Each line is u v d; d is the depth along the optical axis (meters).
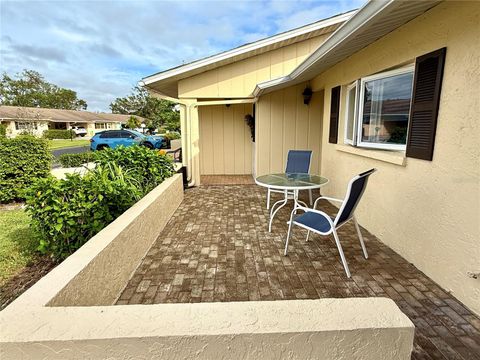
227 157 9.08
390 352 1.30
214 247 3.48
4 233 4.18
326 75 5.72
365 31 2.99
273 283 2.67
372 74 3.87
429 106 2.63
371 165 3.83
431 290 2.51
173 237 3.82
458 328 2.03
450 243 2.42
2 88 41.59
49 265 3.21
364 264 3.00
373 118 4.01
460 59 2.29
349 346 1.28
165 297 2.48
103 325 1.29
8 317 1.36
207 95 6.71
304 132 7.23
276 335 1.25
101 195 3.11
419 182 2.82
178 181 5.41
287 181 4.10
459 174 2.31
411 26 2.90
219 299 2.44
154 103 35.47
